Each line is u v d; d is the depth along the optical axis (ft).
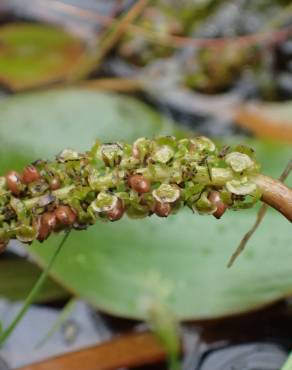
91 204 0.35
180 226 0.51
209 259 0.50
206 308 0.49
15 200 0.35
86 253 0.50
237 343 0.51
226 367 0.50
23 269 0.54
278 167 0.55
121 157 0.35
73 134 0.57
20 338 0.52
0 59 0.70
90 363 0.50
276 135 0.65
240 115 0.68
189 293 0.49
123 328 0.53
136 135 0.58
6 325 0.53
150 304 0.44
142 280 0.50
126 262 0.50
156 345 0.51
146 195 0.35
